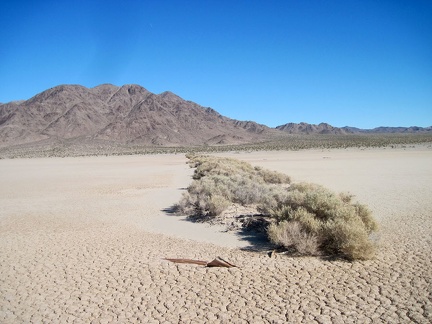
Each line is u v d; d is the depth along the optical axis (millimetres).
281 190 17219
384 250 9102
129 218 14156
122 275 7984
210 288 7164
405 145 106188
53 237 11406
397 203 15516
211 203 13438
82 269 8430
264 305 6387
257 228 11438
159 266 8477
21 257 9422
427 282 7102
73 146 168750
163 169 42625
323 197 10742
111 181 29422
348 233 8367
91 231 12109
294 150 106688
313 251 8742
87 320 6086
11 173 42312
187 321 5945
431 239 9891
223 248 9703
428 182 22828
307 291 6879
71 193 22359
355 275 7559
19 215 15320
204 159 48719
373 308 6164
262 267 8172
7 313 6375
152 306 6504
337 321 5777
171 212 15141
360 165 40812
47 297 6980
